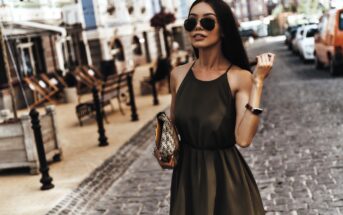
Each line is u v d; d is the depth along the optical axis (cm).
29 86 1611
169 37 3756
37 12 1769
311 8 3111
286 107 1035
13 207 555
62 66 2048
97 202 550
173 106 255
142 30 3200
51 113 754
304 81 1449
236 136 227
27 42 1802
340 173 549
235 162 243
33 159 689
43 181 612
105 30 2577
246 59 242
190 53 2384
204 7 230
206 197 237
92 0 2498
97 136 949
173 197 253
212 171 239
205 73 240
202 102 235
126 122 1073
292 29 2933
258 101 219
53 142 755
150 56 3369
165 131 236
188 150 248
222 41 238
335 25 1427
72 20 2234
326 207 457
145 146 821
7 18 1471
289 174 568
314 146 682
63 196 573
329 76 1491
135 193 566
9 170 736
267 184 542
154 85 1302
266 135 791
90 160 747
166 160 238
